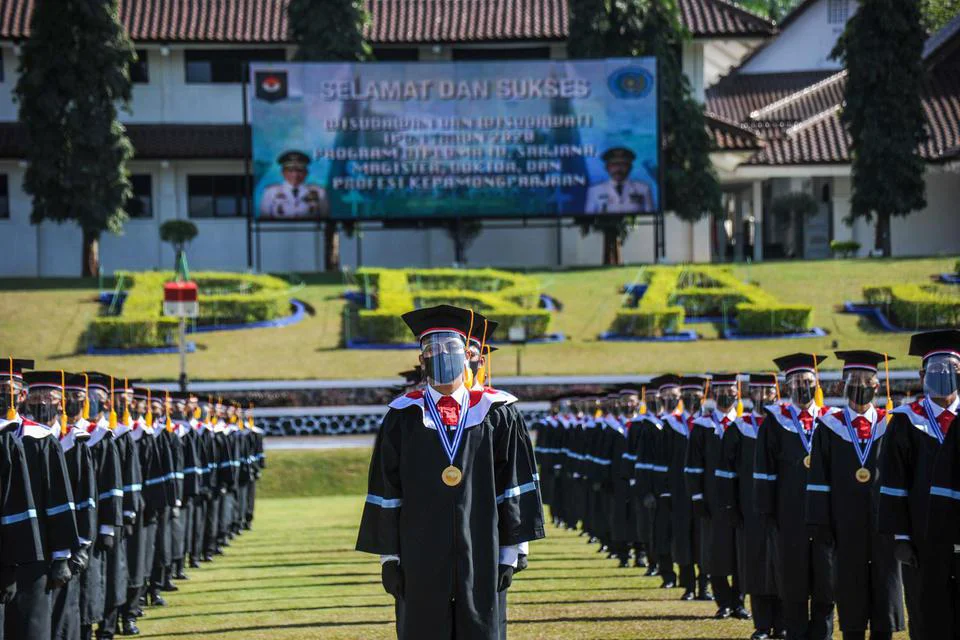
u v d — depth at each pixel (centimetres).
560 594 2103
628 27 7519
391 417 1184
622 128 7062
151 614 2086
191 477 2466
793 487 1628
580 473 3016
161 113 8062
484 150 7069
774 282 6756
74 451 1535
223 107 8094
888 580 1505
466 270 6806
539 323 5962
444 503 1154
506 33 7988
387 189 7056
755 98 9856
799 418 1650
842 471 1526
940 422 1347
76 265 7844
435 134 7050
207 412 2884
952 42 8488
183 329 4828
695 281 6725
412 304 6094
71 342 5897
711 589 2086
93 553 1706
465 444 1168
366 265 7919
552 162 7075
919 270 6875
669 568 2216
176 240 7506
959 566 1305
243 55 8106
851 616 1519
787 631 1634
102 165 7106
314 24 7388
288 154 7012
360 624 1805
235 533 3206
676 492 2123
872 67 7356
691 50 8175
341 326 6203
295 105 7006
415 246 7969
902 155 7362
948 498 1300
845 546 1517
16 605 1396
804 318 5903
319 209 7038
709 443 1928
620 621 1783
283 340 5959
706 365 5397
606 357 5603
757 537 1747
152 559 2098
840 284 6675
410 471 1164
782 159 8088
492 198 7088
